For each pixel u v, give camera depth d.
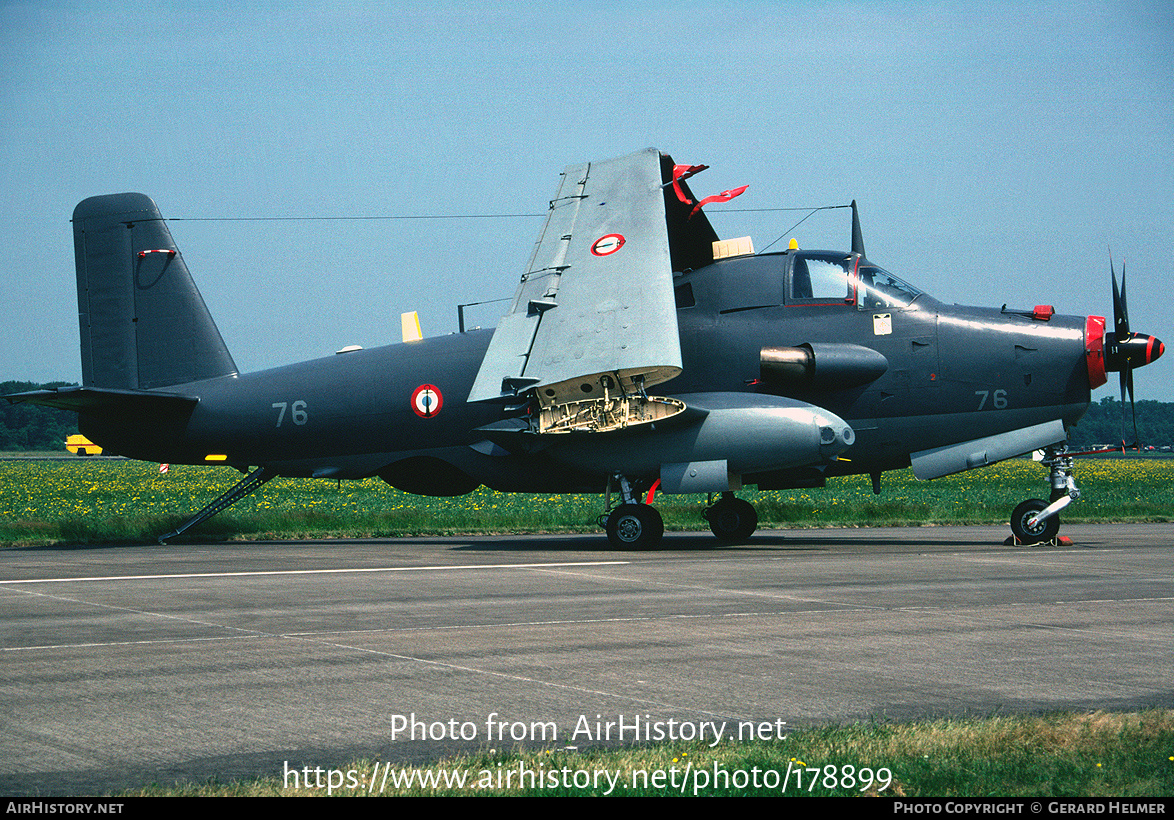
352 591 12.22
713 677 7.54
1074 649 8.52
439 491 20.33
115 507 34.78
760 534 22.09
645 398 16.92
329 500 36.84
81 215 21.81
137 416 21.16
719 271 18.84
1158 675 7.58
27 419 176.25
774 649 8.52
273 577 13.78
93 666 7.89
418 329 21.20
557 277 18.06
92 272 21.73
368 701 6.86
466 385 19.45
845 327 18.09
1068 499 18.12
